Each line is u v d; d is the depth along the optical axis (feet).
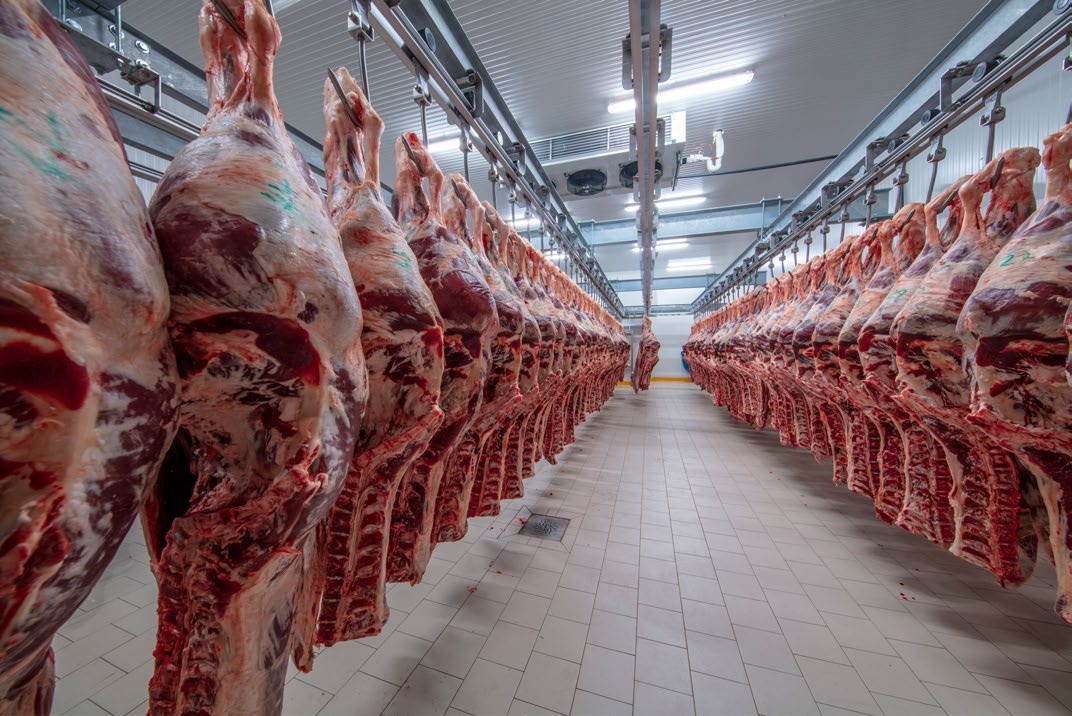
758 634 6.69
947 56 8.07
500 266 7.71
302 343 2.58
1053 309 4.37
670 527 10.68
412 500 4.83
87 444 1.70
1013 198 5.96
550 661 6.14
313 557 4.07
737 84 13.37
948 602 7.48
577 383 12.34
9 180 1.46
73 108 1.79
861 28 11.12
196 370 2.43
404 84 13.12
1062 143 4.82
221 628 2.64
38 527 1.57
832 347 9.21
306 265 2.59
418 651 6.32
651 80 7.34
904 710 5.36
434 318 4.01
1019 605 7.39
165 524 3.04
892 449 8.05
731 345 18.81
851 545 9.64
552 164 14.96
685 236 25.17
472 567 8.73
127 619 7.21
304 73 12.25
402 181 5.33
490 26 11.01
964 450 6.03
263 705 2.82
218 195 2.45
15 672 1.82
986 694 5.58
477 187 21.25
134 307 1.84
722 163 19.16
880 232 8.54
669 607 7.36
